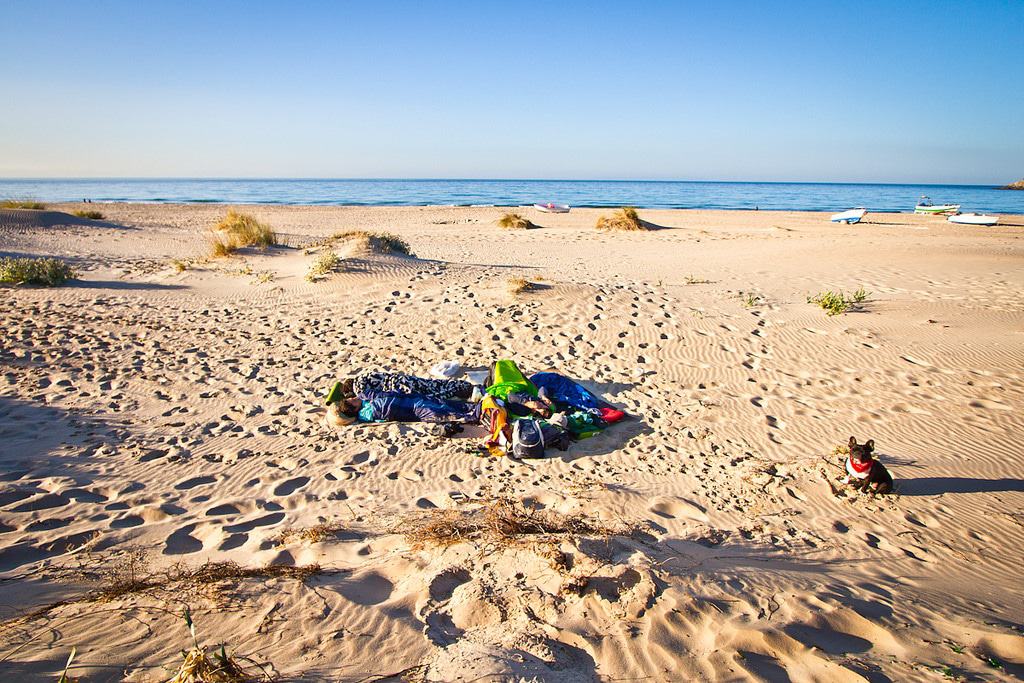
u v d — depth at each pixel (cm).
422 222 3647
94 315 1159
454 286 1334
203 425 721
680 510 531
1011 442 671
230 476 594
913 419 736
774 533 490
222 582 378
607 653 318
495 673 288
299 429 715
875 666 311
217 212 4325
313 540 451
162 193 11306
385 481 588
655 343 1014
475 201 8231
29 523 491
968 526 510
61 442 660
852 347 987
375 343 1028
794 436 699
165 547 459
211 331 1094
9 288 1337
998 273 1570
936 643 341
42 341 994
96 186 19312
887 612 372
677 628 337
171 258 1906
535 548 400
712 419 748
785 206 7531
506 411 701
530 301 1202
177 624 335
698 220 3872
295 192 12100
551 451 661
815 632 345
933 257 1825
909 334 1041
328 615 345
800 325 1102
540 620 345
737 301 1280
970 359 926
